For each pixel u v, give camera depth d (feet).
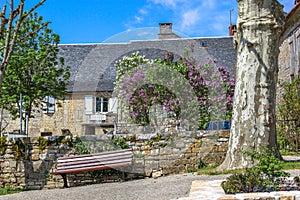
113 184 29.22
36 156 31.65
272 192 17.57
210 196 17.25
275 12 28.48
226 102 39.68
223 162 29.40
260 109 28.25
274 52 28.68
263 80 28.35
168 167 31.32
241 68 28.86
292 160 31.04
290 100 44.04
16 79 57.06
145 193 23.48
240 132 28.43
